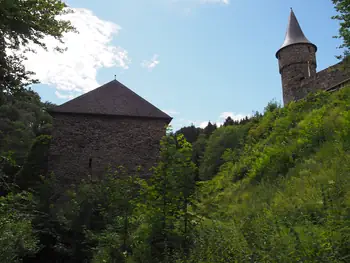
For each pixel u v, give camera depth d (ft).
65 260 40.19
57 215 44.06
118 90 71.10
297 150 39.58
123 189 29.43
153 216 21.20
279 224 20.98
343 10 36.01
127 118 65.36
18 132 101.65
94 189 45.91
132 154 63.46
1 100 31.71
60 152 61.98
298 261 14.42
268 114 66.80
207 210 24.53
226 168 58.75
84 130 63.62
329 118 40.16
